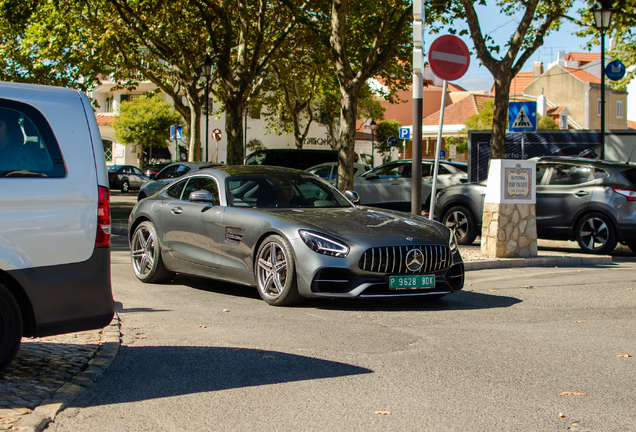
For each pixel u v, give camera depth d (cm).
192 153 2747
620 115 6334
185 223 772
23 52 2388
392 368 443
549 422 341
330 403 371
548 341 523
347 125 1500
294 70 3152
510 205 1030
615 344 515
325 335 538
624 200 1125
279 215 688
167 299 707
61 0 2108
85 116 420
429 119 6225
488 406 366
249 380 413
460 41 934
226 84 1948
